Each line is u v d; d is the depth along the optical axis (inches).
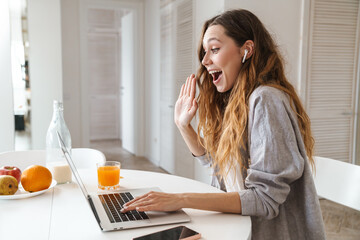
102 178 51.4
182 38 148.3
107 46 260.7
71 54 188.4
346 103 132.5
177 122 56.4
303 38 123.0
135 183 55.4
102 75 263.4
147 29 197.5
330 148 132.7
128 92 220.1
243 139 45.1
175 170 162.2
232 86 48.5
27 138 139.3
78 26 188.2
